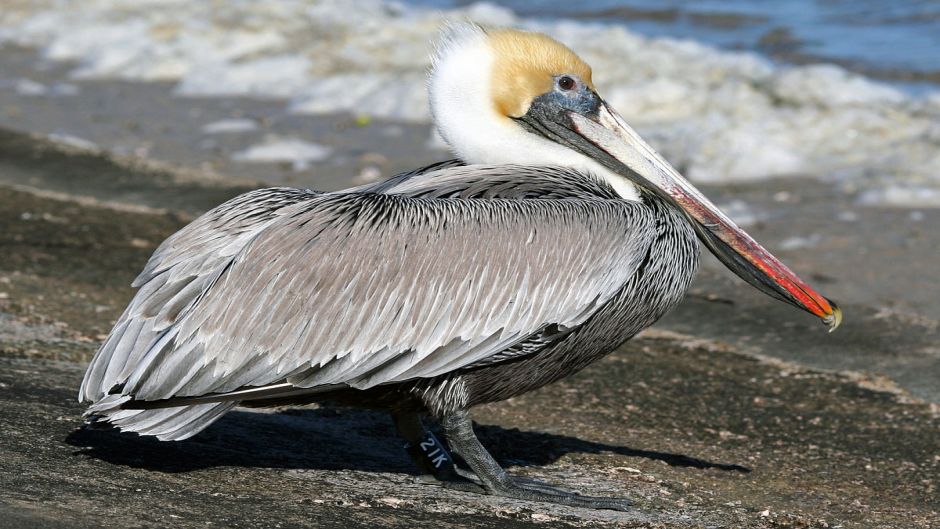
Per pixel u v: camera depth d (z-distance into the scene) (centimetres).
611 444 1082
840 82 2534
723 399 1230
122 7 3334
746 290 1583
